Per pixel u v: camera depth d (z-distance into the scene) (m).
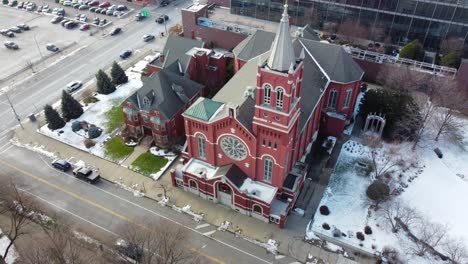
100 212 71.00
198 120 65.94
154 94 82.00
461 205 71.50
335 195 73.25
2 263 60.78
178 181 74.62
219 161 70.75
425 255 62.69
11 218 68.88
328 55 83.06
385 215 68.75
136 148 84.94
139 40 128.12
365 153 82.12
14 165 81.12
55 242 60.88
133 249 61.06
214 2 140.25
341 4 115.62
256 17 130.88
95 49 123.69
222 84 100.88
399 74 93.12
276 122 58.62
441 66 99.19
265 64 56.47
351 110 87.94
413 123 82.19
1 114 96.00
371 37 115.94
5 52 122.69
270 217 67.31
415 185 75.06
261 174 67.69
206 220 69.12
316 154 82.19
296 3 121.94
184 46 96.75
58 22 140.75
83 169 77.81
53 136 88.31
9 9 151.25
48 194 74.62
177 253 62.59
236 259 62.97
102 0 155.75
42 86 106.50
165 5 151.88
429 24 107.50
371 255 63.00
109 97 100.44
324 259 62.72
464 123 89.38
